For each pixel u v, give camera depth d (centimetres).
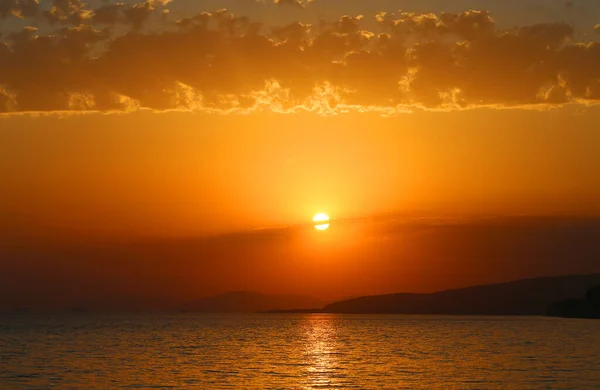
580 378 6506
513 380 6412
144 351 10438
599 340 12594
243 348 11212
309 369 7569
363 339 14050
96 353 9994
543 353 9500
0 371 7312
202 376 6856
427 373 7081
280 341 13400
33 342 12788
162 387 6059
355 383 6325
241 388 6000
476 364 7988
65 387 6062
